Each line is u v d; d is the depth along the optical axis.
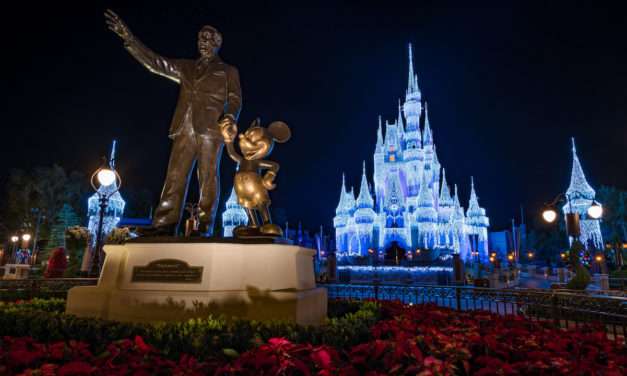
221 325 4.97
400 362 4.01
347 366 3.84
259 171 7.41
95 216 38.50
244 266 6.26
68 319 5.25
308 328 5.00
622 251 42.03
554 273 45.25
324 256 75.88
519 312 10.90
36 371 3.43
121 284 6.34
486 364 4.16
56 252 16.75
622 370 4.23
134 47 7.93
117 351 3.97
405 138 91.88
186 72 8.13
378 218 84.19
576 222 16.22
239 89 8.32
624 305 8.36
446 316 6.98
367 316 6.32
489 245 90.38
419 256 72.94
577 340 5.46
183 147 7.89
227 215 47.19
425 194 80.94
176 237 6.39
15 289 10.98
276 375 3.47
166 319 5.81
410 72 95.00
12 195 46.62
